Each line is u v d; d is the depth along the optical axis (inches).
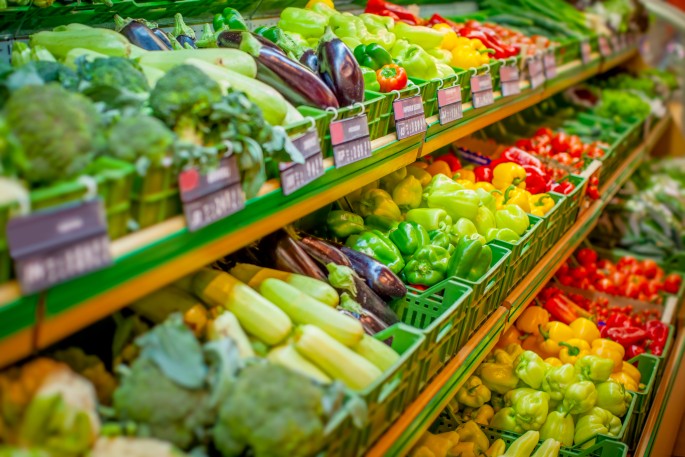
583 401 113.4
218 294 71.9
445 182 121.7
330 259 92.8
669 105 302.4
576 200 147.1
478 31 145.1
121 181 51.2
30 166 47.4
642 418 124.7
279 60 83.7
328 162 79.9
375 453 70.3
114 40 75.4
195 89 60.5
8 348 46.0
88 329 74.5
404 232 105.8
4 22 78.0
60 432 51.3
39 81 59.1
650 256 204.7
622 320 151.6
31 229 44.3
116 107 61.2
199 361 58.4
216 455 60.7
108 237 50.9
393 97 92.9
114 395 57.0
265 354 71.8
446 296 95.0
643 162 249.4
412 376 77.3
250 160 63.1
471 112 123.0
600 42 214.2
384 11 139.0
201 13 106.0
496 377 117.5
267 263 88.0
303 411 56.0
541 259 134.1
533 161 150.9
